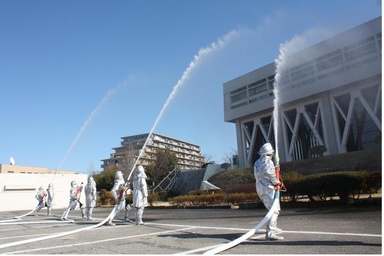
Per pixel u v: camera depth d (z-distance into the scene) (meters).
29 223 13.24
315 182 13.38
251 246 5.43
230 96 45.50
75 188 15.57
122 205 11.15
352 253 4.48
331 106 34.44
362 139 32.62
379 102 30.52
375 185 12.02
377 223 7.46
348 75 31.58
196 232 7.76
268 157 6.37
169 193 33.97
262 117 42.06
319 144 35.12
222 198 19.05
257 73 41.62
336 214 10.28
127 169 47.28
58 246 6.41
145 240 6.76
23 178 33.22
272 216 5.99
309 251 4.76
